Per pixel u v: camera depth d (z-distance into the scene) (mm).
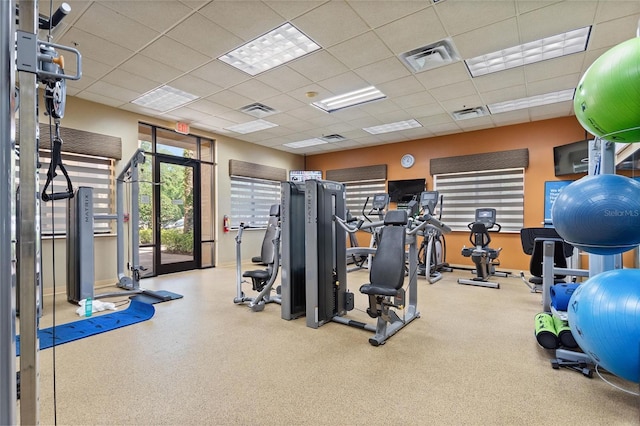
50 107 1224
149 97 4980
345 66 3986
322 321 3287
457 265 7000
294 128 6703
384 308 2850
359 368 2344
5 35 845
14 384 866
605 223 1789
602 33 3264
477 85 4559
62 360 2457
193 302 4137
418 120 6180
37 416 938
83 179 5008
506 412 1822
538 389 2061
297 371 2297
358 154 8570
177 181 6438
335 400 1941
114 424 1719
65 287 4734
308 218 3256
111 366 2363
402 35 3311
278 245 3771
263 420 1757
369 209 8352
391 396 1983
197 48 3541
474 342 2828
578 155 5500
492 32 3258
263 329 3158
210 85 4535
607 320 1771
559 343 2463
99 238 5148
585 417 1775
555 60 3844
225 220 7180
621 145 3250
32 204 932
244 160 7730
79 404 1891
